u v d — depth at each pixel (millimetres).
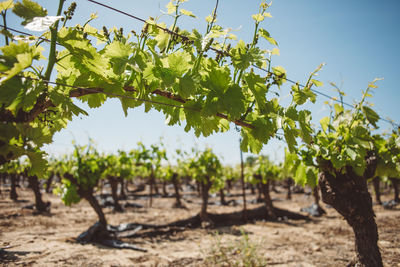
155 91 1792
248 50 1927
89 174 8523
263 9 1972
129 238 8328
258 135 1938
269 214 12211
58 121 1879
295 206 16734
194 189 30344
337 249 6902
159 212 14430
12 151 1321
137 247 7148
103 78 1582
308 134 2100
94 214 12906
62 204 16125
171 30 1949
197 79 1687
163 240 8234
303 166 3801
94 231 7781
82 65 1562
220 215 11320
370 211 3727
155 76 1686
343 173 3727
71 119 1808
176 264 5852
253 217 11992
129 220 11508
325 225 10406
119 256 6348
